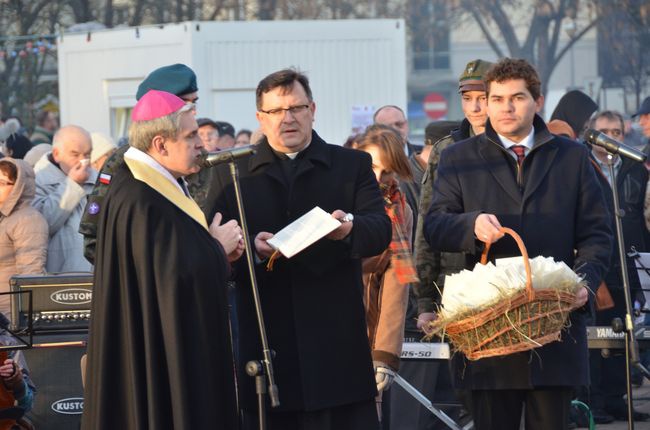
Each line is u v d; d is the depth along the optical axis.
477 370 5.84
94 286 5.36
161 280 5.20
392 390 7.75
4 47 24.81
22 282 7.39
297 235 5.39
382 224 5.64
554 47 44.59
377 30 16.44
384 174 6.35
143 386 5.23
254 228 5.68
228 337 5.39
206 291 5.28
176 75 6.40
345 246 5.59
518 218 5.87
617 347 7.65
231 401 5.37
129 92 16.61
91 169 9.30
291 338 5.59
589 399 8.95
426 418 7.80
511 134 5.92
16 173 8.37
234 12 35.94
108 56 16.81
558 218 5.87
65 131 9.16
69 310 7.43
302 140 5.69
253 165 5.71
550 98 25.64
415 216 8.48
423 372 7.76
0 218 8.42
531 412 5.88
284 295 5.62
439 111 47.16
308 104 5.70
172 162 5.41
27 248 8.37
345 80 16.38
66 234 8.95
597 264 5.84
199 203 6.61
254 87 16.05
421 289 6.82
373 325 6.32
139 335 5.25
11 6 30.69
